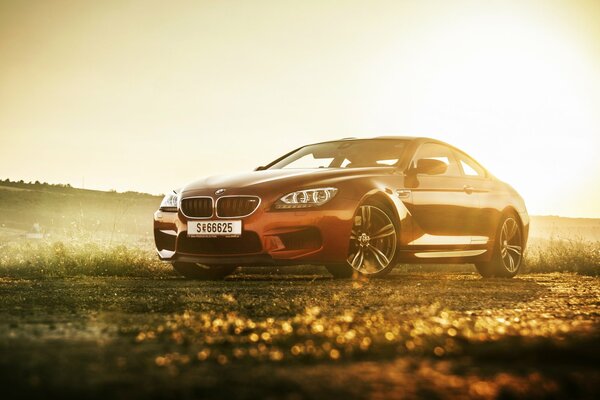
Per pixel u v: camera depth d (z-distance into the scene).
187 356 2.01
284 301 4.14
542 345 2.08
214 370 1.80
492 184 7.66
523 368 1.86
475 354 2.04
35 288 5.42
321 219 5.91
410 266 8.93
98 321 2.98
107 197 74.19
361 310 3.72
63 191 80.19
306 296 4.62
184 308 3.78
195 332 2.61
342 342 2.25
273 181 6.12
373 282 5.90
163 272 7.75
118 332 2.58
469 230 7.17
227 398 1.47
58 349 2.10
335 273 6.27
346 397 1.50
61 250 7.88
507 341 2.18
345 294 4.73
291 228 5.90
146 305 3.92
